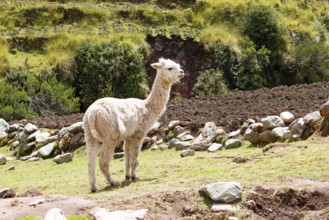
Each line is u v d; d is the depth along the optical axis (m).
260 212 7.29
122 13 33.12
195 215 7.11
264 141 11.79
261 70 30.36
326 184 7.95
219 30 31.62
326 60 31.89
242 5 33.75
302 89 20.84
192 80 30.36
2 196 8.73
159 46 30.89
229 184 7.45
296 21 35.59
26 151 15.46
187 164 10.60
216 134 13.03
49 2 33.69
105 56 27.64
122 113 9.17
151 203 7.36
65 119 17.97
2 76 26.17
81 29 30.98
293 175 8.43
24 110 22.95
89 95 27.12
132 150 9.58
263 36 31.83
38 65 27.28
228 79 30.39
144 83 28.77
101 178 10.26
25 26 30.86
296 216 7.27
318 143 10.43
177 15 33.59
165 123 14.73
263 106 16.31
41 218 7.20
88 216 7.17
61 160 13.59
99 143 9.05
